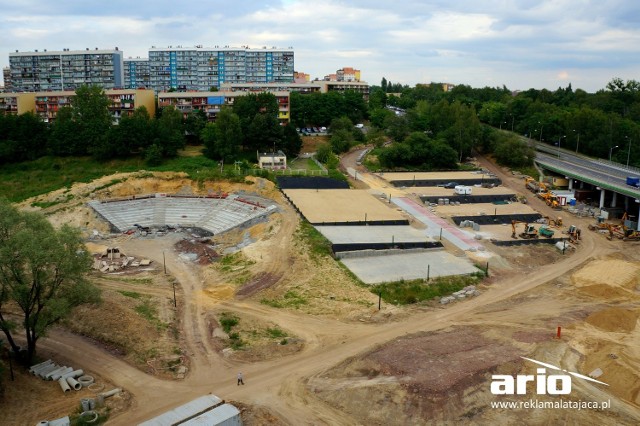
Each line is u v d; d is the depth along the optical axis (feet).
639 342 216.74
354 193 426.10
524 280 298.35
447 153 528.22
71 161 468.75
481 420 163.63
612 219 425.28
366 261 308.81
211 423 153.28
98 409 171.01
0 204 200.85
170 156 479.00
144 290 276.62
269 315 248.52
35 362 200.64
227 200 405.80
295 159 516.73
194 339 225.76
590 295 277.85
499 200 444.14
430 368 184.85
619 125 578.66
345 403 175.01
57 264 192.13
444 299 268.21
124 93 608.19
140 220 393.91
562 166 511.81
